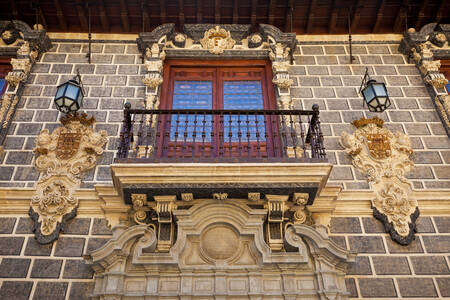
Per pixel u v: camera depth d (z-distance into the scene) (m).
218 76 9.17
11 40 9.20
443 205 7.30
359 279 6.57
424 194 7.36
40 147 7.71
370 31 9.95
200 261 6.54
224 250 6.64
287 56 9.15
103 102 8.49
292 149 7.66
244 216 6.76
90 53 9.19
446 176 7.74
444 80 8.81
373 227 7.11
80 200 7.14
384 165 7.73
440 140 8.21
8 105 8.20
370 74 9.20
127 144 7.02
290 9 9.48
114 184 6.82
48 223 6.88
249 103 8.83
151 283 6.27
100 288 6.25
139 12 9.56
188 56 9.21
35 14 9.42
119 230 6.67
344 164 7.83
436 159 7.95
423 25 9.90
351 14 9.70
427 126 8.41
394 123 8.44
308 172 6.62
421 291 6.51
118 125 8.19
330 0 9.45
